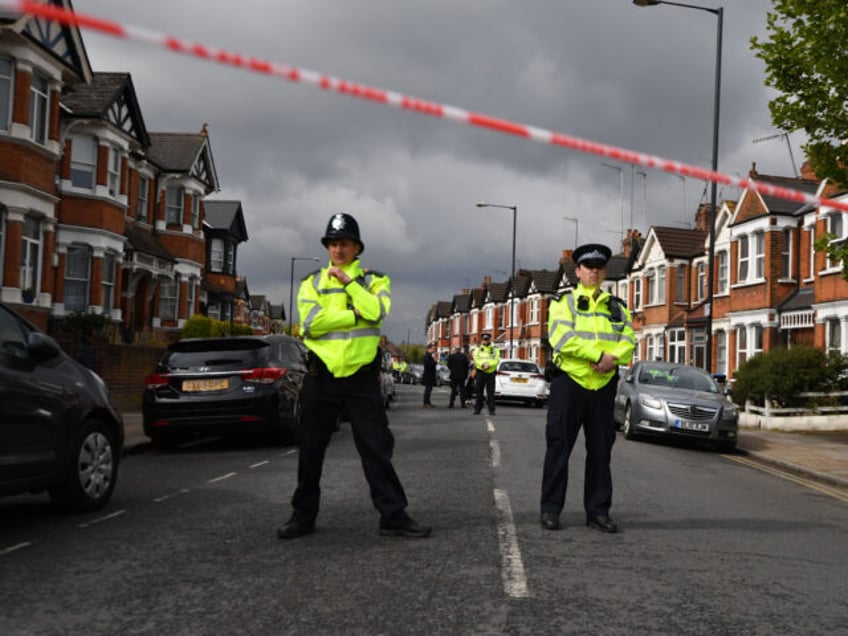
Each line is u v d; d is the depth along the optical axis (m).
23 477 5.59
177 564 4.76
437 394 36.38
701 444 14.59
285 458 10.08
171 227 31.06
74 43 19.03
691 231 36.69
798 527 6.48
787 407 18.67
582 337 5.93
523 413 20.88
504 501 7.03
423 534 5.52
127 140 24.06
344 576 4.52
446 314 93.94
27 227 17.95
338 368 5.33
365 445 5.49
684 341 33.81
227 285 45.03
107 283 23.36
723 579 4.66
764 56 11.23
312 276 5.55
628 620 3.86
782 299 26.20
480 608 3.98
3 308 5.90
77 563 4.78
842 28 10.32
